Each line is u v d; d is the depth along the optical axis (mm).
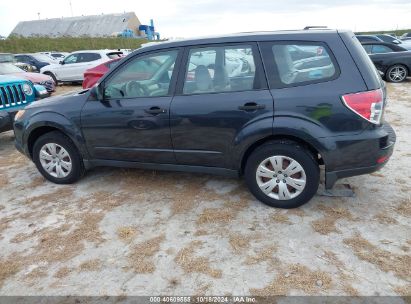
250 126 3377
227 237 3193
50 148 4430
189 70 3666
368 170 3283
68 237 3336
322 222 3328
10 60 15508
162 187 4273
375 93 3098
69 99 4266
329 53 3217
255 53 3432
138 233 3338
